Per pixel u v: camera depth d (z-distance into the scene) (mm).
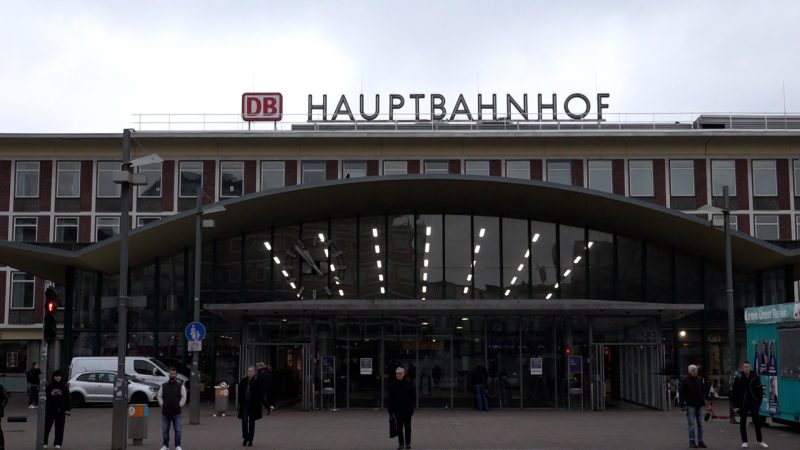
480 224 41531
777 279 42000
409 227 41625
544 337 35656
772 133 53375
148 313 43344
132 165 21328
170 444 22375
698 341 41906
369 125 58875
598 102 58250
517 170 54500
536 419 30078
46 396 21328
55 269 42906
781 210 53625
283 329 35969
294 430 26188
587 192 37438
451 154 54688
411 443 22188
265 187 54594
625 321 35406
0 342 55594
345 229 41938
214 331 42781
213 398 42438
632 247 41531
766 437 23688
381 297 41125
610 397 35031
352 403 35531
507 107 58062
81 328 43312
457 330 36000
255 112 57938
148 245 40562
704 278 41594
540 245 41344
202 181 54656
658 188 53938
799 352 24250
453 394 35531
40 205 55094
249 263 42344
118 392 20531
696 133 53562
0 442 20000
